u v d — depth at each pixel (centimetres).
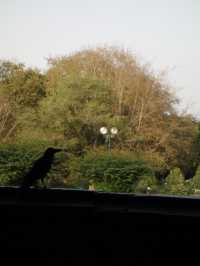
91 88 4075
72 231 562
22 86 4781
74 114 4041
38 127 4091
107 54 4725
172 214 544
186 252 541
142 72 4619
